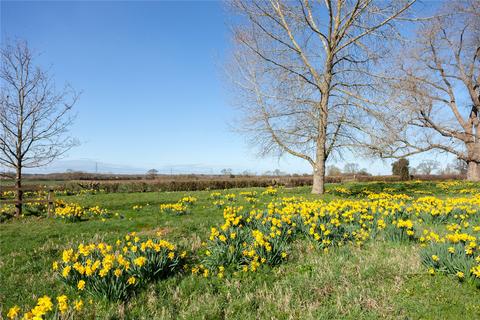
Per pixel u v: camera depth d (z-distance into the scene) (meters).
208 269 5.59
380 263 5.47
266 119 17.05
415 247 6.43
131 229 9.09
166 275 5.36
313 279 5.05
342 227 7.18
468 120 29.77
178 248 6.46
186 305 4.50
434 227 8.05
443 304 4.20
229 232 6.27
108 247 5.48
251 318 4.11
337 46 16.88
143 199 16.27
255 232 5.75
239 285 5.00
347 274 5.17
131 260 5.24
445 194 18.31
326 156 17.45
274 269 5.57
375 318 3.96
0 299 4.82
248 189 21.39
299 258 6.05
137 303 4.53
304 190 19.22
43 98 13.24
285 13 16.17
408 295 4.47
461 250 5.06
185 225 8.97
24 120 12.91
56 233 8.76
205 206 13.05
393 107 15.66
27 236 8.49
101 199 16.66
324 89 16.66
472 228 7.17
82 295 4.77
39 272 5.82
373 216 8.30
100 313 4.24
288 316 4.13
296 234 7.35
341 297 4.46
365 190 19.47
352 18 16.05
